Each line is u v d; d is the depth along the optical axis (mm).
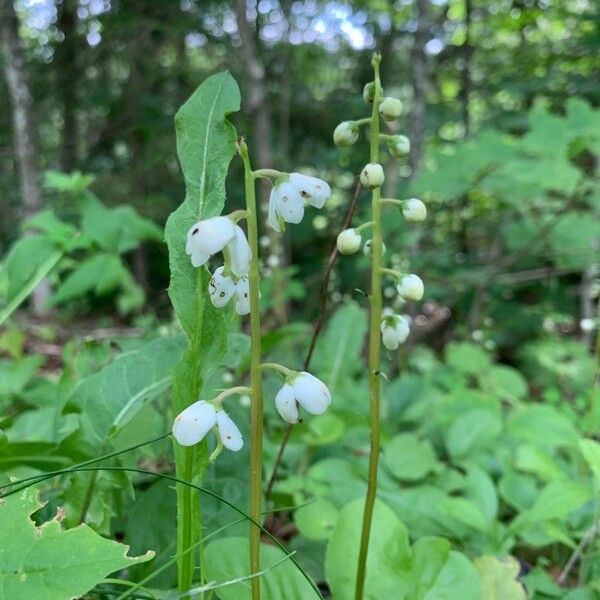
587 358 472
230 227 113
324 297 192
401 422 345
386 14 897
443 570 169
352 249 146
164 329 319
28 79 768
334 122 849
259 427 127
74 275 339
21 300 236
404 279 146
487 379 409
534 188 415
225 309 135
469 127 819
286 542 237
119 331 616
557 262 486
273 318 451
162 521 181
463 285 561
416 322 548
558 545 234
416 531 221
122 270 352
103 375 183
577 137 382
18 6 886
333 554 172
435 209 692
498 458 274
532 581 196
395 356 492
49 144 1040
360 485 243
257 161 615
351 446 297
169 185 880
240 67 826
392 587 165
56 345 649
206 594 156
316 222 665
